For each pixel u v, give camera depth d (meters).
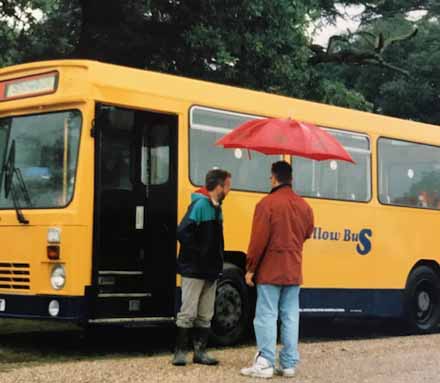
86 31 18.92
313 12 19.47
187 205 11.04
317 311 12.65
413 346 11.89
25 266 10.31
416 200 14.47
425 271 14.51
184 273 9.43
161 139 10.93
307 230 9.10
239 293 11.58
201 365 9.48
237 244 11.60
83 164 10.09
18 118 10.84
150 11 18.61
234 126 11.77
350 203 13.26
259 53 17.83
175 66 18.86
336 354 10.79
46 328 13.45
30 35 19.84
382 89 37.62
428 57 37.22
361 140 13.62
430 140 14.93
